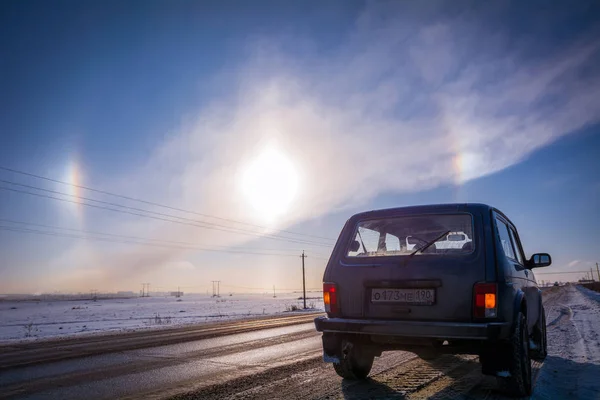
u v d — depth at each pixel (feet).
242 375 17.61
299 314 74.69
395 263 13.41
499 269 12.32
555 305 65.16
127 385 16.20
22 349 28.60
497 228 13.85
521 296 13.70
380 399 12.84
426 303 12.59
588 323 34.76
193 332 39.42
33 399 14.32
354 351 15.10
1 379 17.87
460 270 12.40
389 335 12.69
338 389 14.28
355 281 13.87
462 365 18.63
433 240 13.41
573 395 13.25
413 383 14.98
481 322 11.85
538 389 13.82
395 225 14.78
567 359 19.97
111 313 146.30
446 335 11.78
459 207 14.03
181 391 14.92
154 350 26.43
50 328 65.16
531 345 18.58
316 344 28.58
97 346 29.32
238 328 42.78
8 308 273.33
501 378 12.68
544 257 19.69
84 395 14.74
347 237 15.26
